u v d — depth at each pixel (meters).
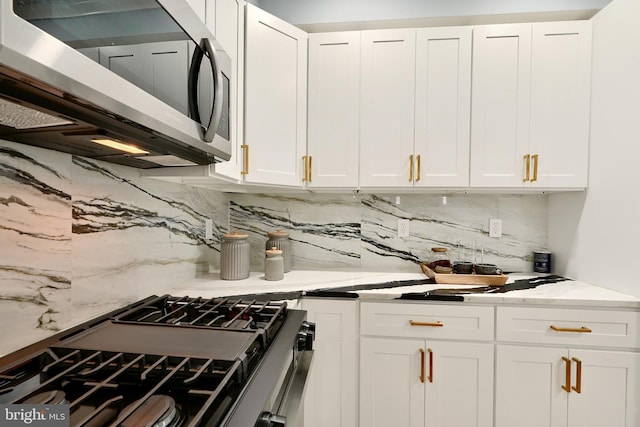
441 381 1.49
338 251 2.12
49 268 0.92
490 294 1.47
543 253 1.93
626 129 1.45
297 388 0.86
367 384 1.53
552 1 1.75
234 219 2.17
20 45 0.40
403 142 1.72
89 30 0.53
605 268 1.56
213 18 1.24
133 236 1.27
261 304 1.20
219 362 0.67
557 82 1.66
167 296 1.25
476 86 1.69
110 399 0.55
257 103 1.55
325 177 1.76
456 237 2.06
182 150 0.96
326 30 1.95
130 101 0.61
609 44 1.54
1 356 0.78
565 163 1.67
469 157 1.70
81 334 0.85
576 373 1.41
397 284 1.65
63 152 0.95
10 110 0.55
